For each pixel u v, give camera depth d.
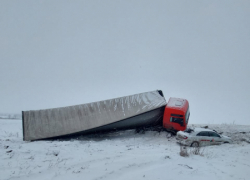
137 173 6.46
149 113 16.84
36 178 6.11
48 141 13.09
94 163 7.61
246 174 6.71
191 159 8.15
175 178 6.09
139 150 10.32
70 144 11.55
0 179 5.96
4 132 19.58
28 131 14.20
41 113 15.47
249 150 10.27
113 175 6.32
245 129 16.88
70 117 15.88
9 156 8.34
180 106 16.70
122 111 16.66
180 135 12.79
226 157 8.88
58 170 6.81
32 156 8.55
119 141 14.36
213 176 6.35
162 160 7.80
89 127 15.54
